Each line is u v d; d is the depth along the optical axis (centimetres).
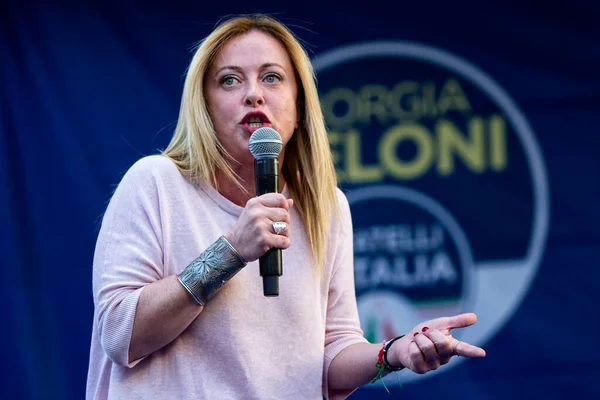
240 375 676
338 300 762
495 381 1398
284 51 726
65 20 1381
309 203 736
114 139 1372
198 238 687
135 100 1383
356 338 752
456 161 1427
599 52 1448
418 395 1388
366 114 1423
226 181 711
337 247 756
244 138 697
